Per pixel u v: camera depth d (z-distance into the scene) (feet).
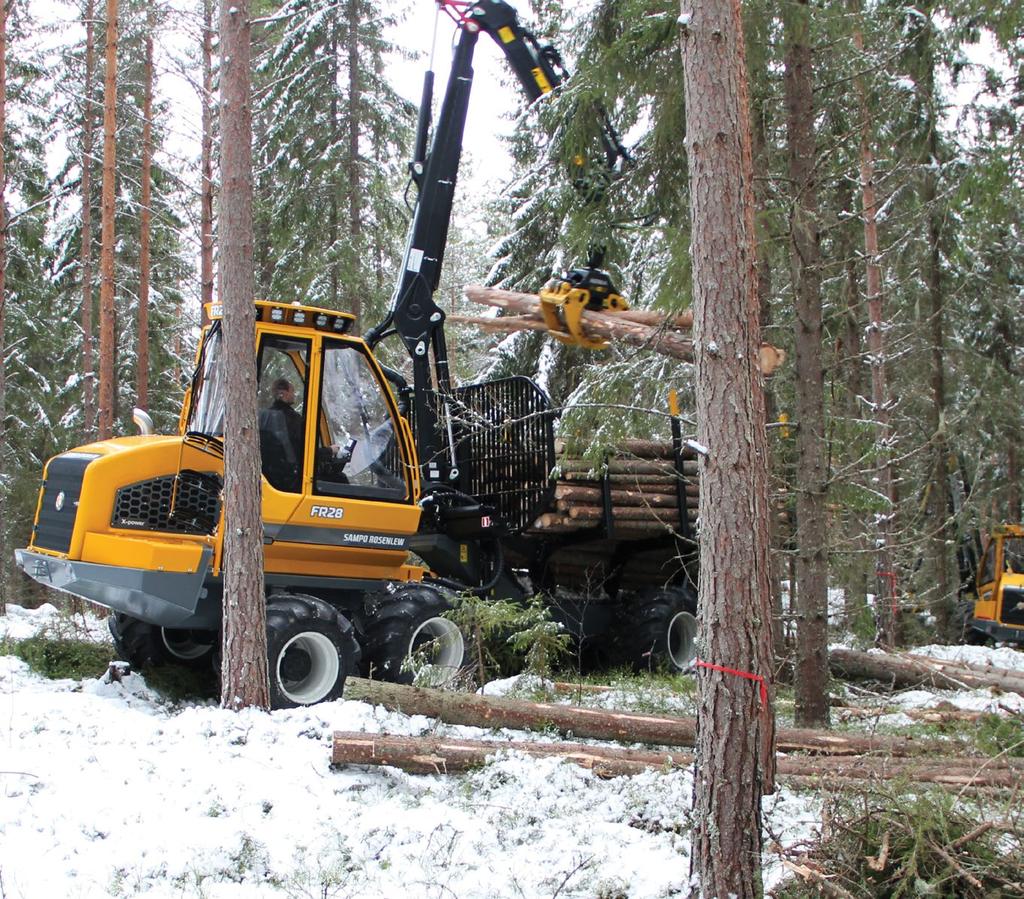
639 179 28.58
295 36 67.46
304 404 29.27
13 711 24.36
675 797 19.85
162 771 20.33
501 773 21.31
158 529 28.25
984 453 67.82
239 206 25.22
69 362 85.46
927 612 65.98
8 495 74.54
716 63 15.97
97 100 66.49
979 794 17.65
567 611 37.04
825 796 16.93
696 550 37.11
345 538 29.48
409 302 34.22
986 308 66.69
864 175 46.52
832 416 34.76
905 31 31.30
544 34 49.80
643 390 29.84
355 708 23.89
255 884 16.40
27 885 15.53
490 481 35.17
